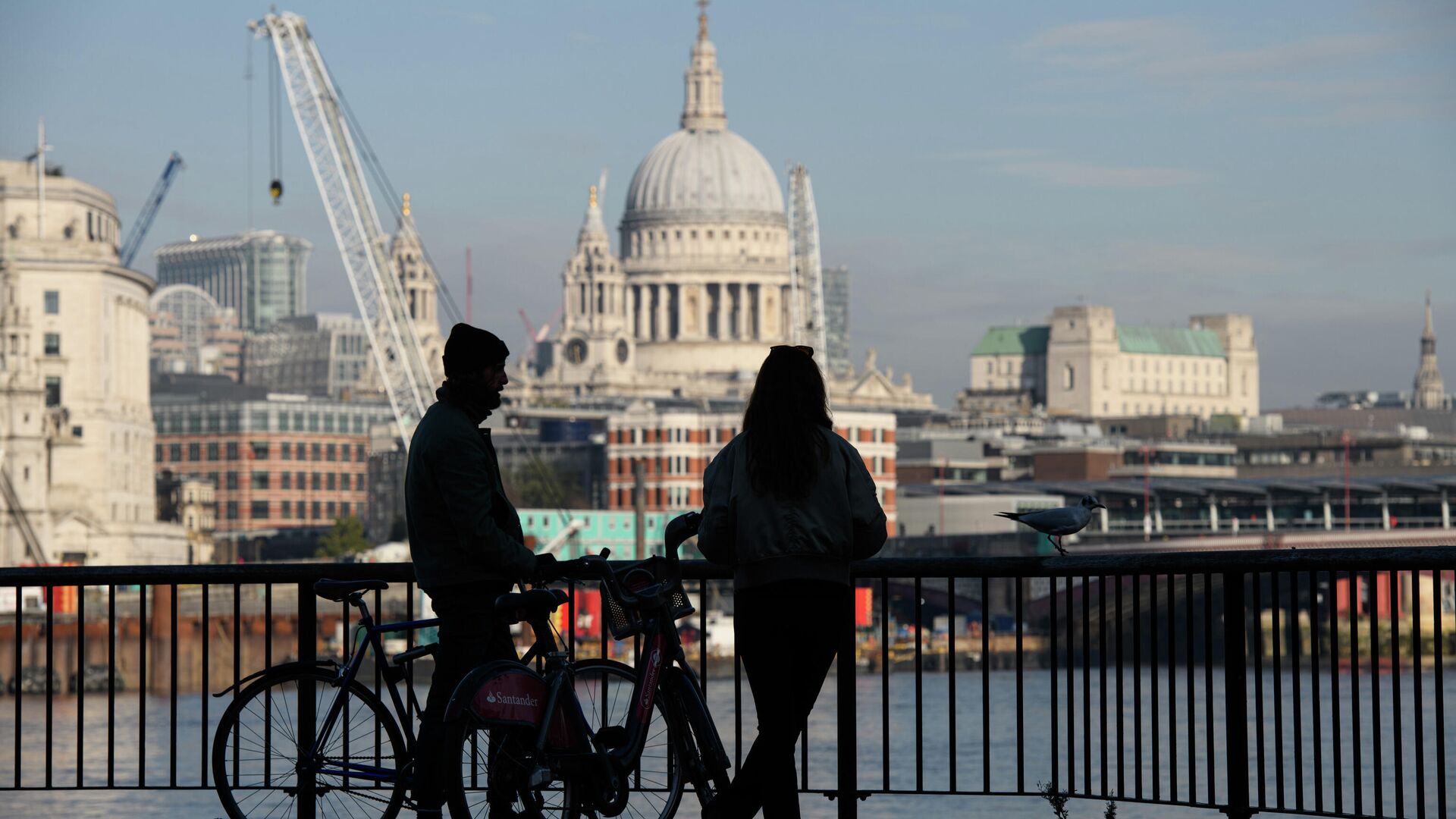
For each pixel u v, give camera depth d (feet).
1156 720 75.10
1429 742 347.56
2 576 79.00
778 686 64.75
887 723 76.13
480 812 66.80
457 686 64.69
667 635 66.95
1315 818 73.31
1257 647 73.92
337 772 67.97
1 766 261.65
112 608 79.00
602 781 64.90
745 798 64.69
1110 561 74.95
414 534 67.77
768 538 64.23
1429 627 639.76
